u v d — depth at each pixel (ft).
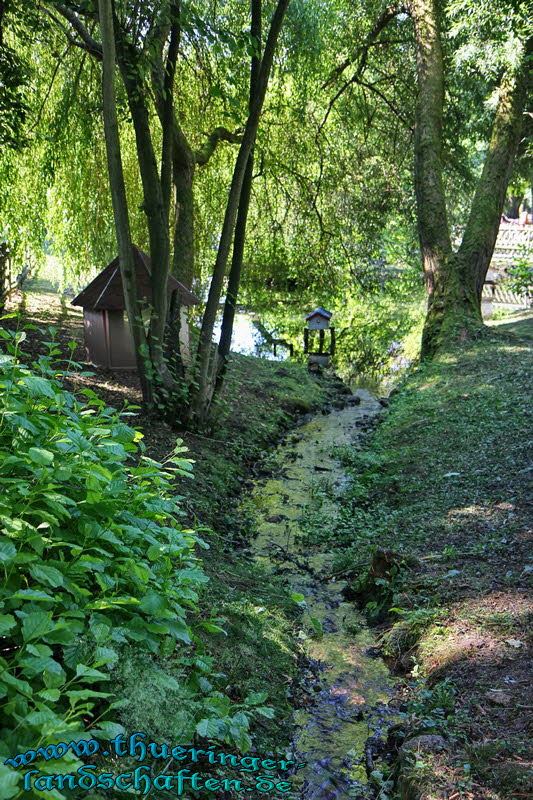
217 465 26.61
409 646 15.26
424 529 20.74
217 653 13.23
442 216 51.96
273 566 20.22
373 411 43.37
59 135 40.16
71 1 26.61
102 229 44.14
